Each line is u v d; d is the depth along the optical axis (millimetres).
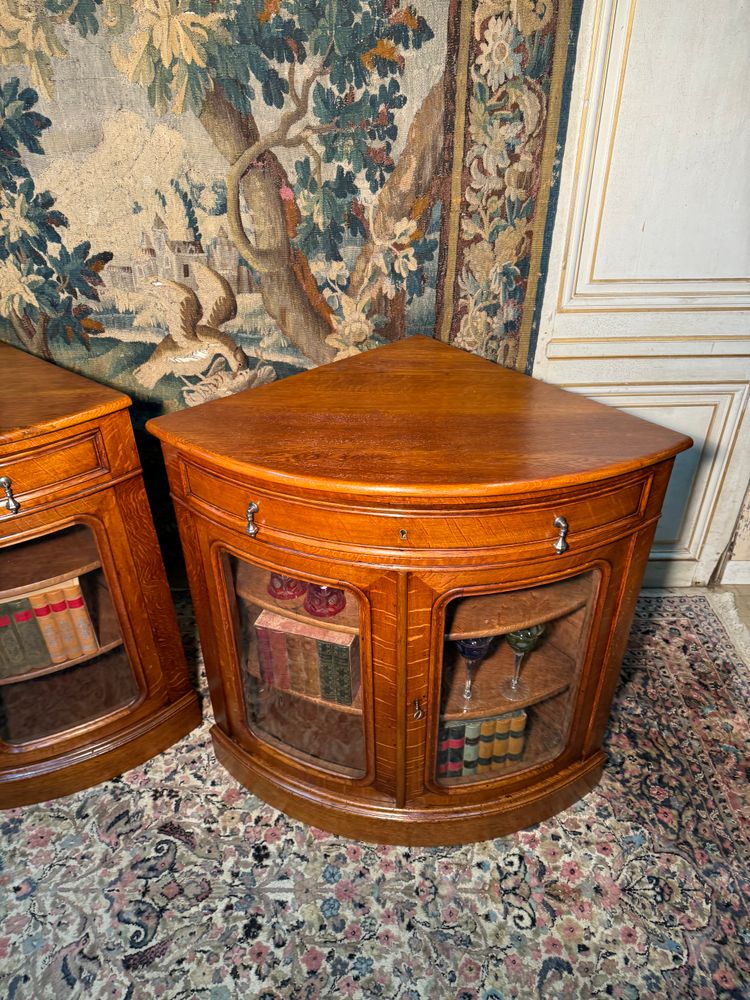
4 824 1382
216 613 1271
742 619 1926
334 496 978
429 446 1070
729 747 1547
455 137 1375
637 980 1131
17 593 1241
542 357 1640
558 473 973
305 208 1438
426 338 1593
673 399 1729
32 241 1457
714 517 1923
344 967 1154
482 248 1492
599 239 1501
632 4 1262
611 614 1202
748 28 1303
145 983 1132
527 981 1133
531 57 1310
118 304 1531
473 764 1318
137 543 1329
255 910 1236
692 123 1390
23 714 1421
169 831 1373
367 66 1309
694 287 1576
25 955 1169
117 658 1550
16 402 1205
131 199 1419
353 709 1249
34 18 1247
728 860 1312
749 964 1150
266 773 1376
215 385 1645
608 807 1416
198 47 1281
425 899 1254
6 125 1339
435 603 1056
